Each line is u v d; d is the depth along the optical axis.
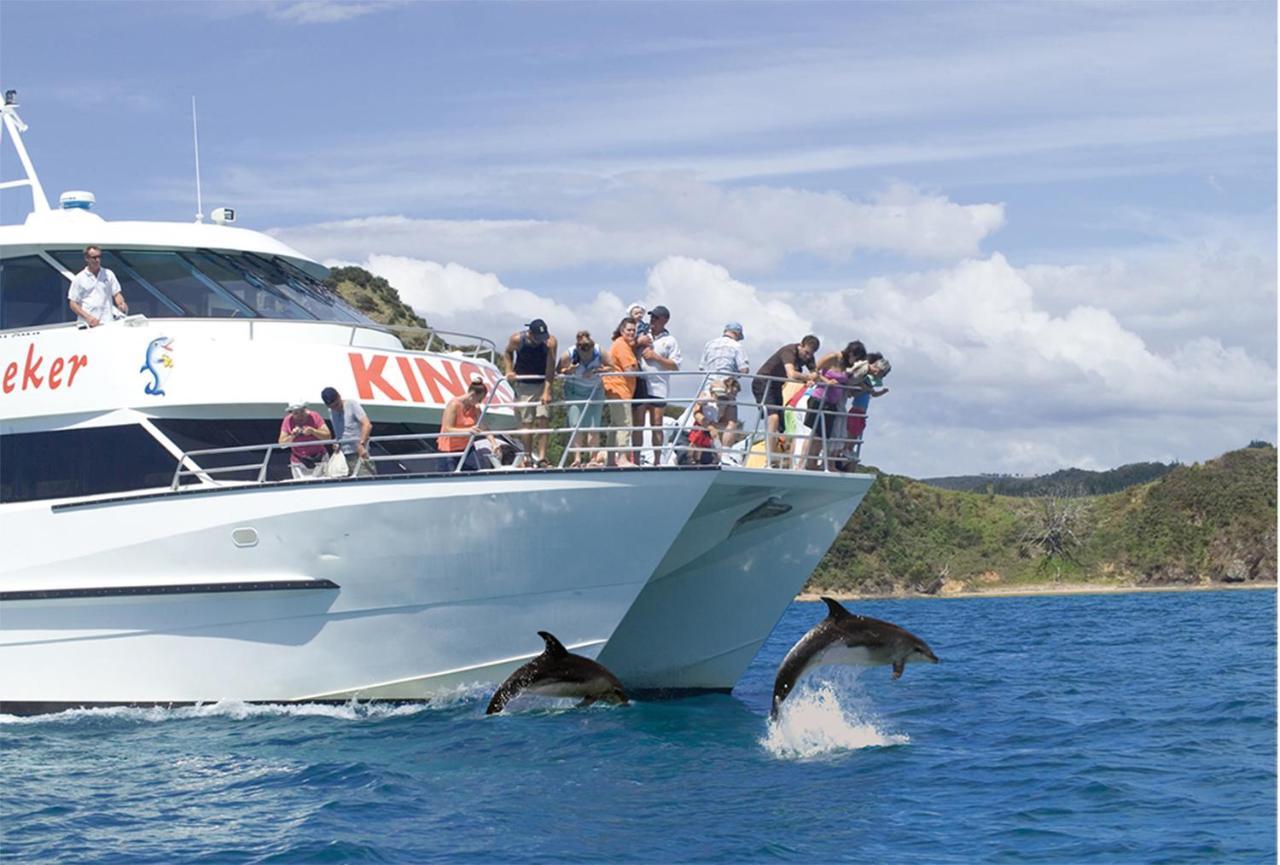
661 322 15.76
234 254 16.89
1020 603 71.38
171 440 14.98
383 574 14.28
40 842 10.29
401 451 15.77
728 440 15.55
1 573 15.09
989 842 9.85
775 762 12.55
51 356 15.45
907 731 14.45
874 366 16.16
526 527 14.16
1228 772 12.14
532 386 15.48
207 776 12.20
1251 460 113.94
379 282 63.03
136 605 14.74
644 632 17.05
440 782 11.78
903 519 113.62
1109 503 116.44
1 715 15.09
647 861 9.52
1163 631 33.41
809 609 71.44
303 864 9.52
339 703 14.83
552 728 13.99
